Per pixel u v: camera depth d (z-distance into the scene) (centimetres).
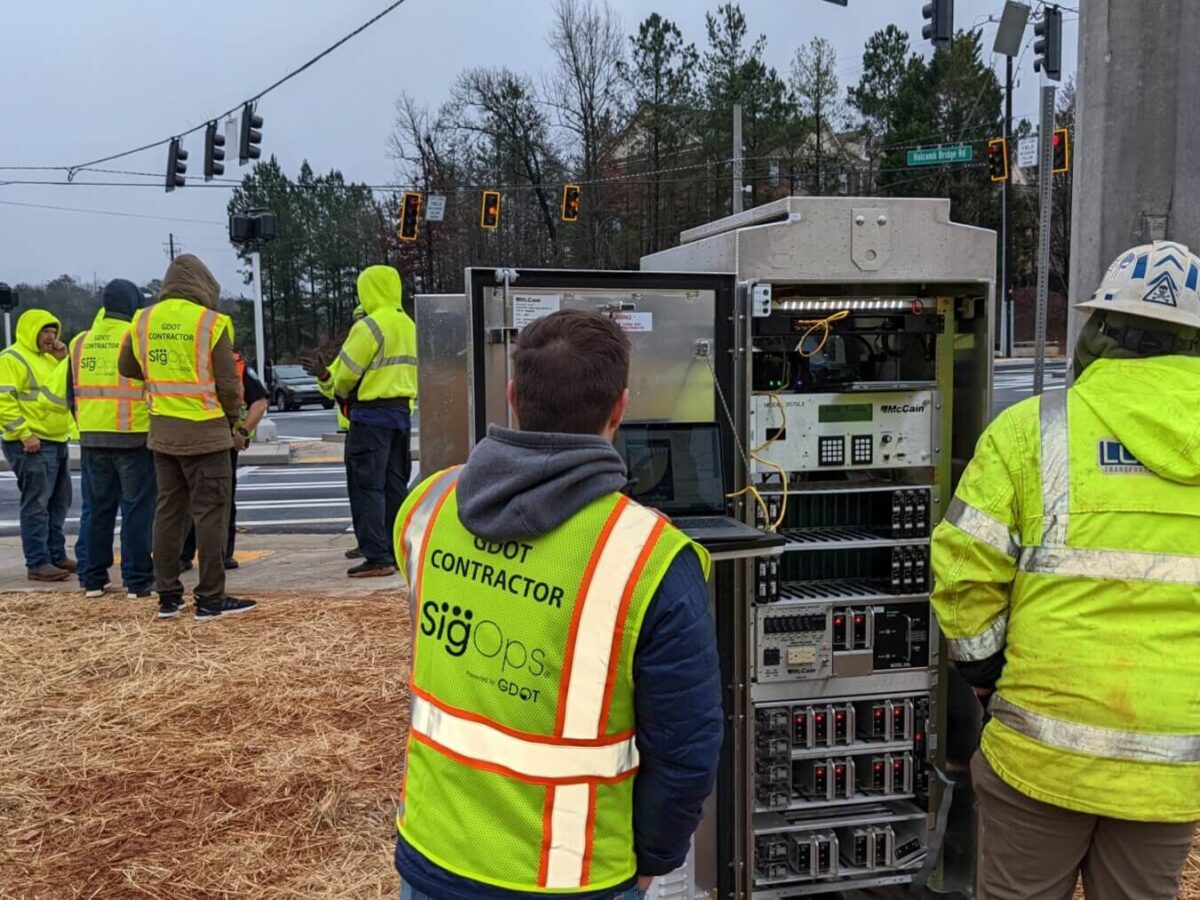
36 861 296
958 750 292
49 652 479
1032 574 187
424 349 294
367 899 278
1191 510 176
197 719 401
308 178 6500
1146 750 175
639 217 4175
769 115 4100
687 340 261
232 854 301
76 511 1148
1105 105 318
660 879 270
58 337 673
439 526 160
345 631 509
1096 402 185
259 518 1048
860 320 285
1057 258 4203
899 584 287
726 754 278
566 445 148
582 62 4169
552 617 143
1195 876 286
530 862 142
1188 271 187
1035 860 194
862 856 290
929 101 4116
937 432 287
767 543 236
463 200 4334
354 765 360
